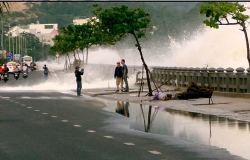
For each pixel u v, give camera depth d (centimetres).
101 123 3747
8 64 16550
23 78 12925
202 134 3158
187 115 4212
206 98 5472
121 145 2759
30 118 4066
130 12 6788
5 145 2761
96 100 5928
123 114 4366
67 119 4000
